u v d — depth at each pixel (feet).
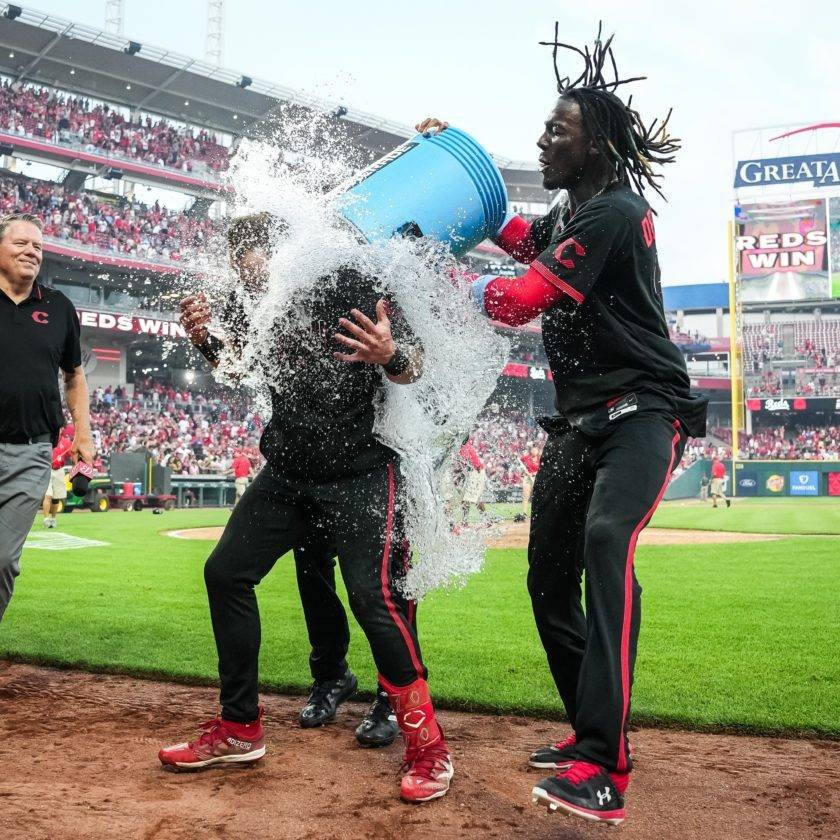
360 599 8.36
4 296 11.82
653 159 9.21
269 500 8.94
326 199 8.77
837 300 136.15
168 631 16.17
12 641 14.97
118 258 96.89
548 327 8.62
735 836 7.15
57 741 9.66
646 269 8.36
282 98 111.96
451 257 9.40
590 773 6.69
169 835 6.98
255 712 8.92
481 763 9.05
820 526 50.29
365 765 8.99
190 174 112.06
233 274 8.82
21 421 11.63
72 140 102.78
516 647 14.83
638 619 7.22
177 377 108.47
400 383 8.39
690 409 8.37
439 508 9.32
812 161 135.54
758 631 16.17
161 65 103.04
